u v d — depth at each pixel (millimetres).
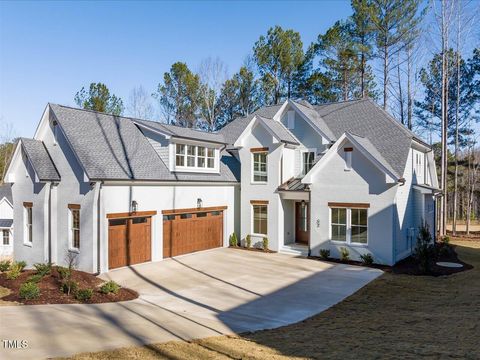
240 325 10023
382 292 13430
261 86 42344
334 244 19391
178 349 7672
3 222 30766
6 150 51062
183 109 46031
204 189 21625
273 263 18609
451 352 7016
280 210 21906
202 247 21641
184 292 13594
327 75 38188
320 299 12727
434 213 24672
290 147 22500
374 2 33906
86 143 17453
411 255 19719
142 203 17875
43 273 14719
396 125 21266
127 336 8398
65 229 17516
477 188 44406
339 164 19219
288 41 39000
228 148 25609
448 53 33844
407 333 8617
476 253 21922
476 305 10953
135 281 15039
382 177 17891
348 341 8227
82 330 8617
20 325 8742
